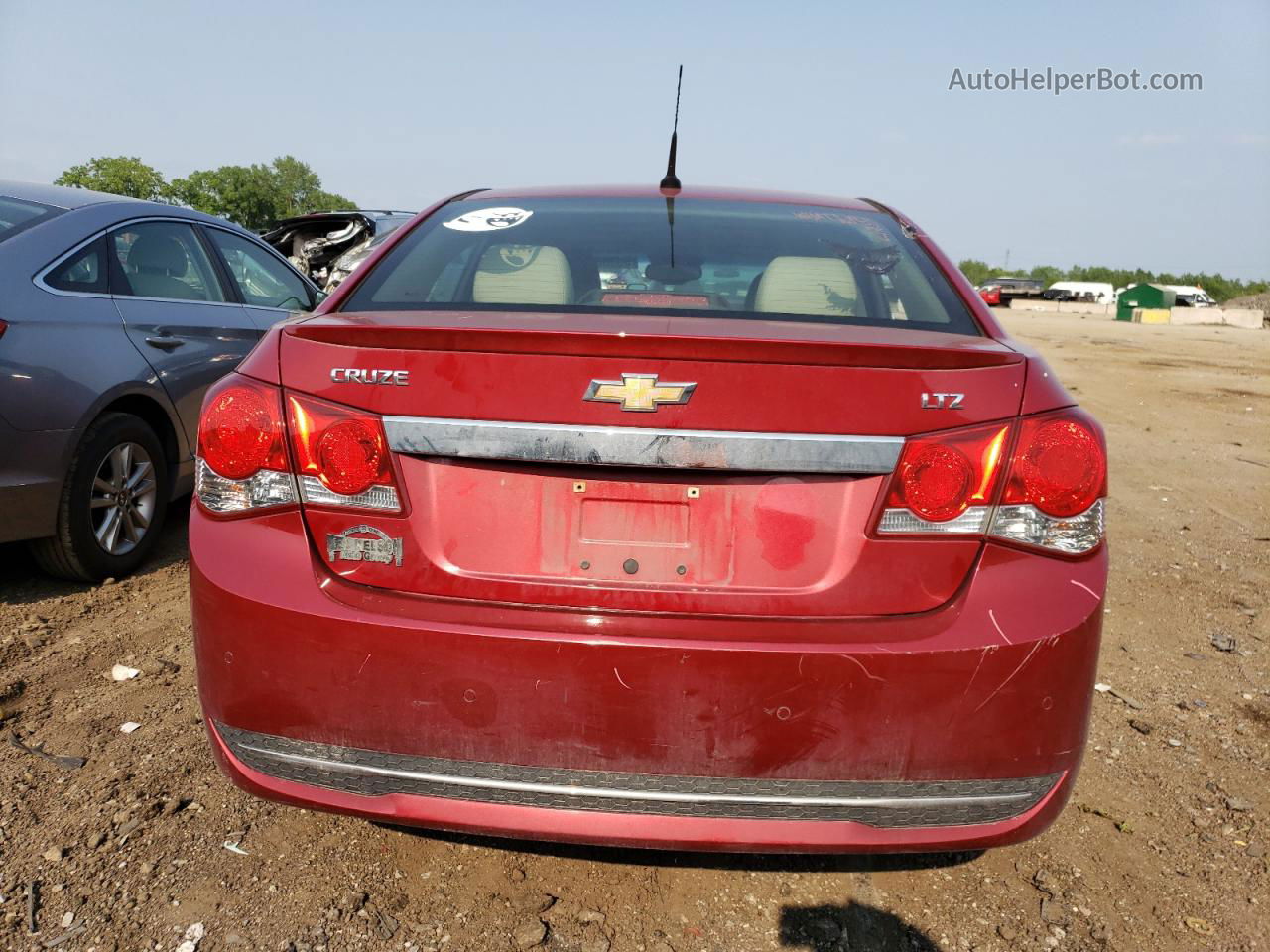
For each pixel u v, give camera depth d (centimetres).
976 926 222
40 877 223
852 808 183
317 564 187
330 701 184
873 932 219
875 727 178
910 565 182
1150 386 1371
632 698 178
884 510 181
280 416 188
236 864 231
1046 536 185
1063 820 265
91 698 305
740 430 178
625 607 182
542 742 181
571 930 216
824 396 178
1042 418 184
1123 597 450
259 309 501
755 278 241
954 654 177
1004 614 180
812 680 176
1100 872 243
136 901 217
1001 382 184
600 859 240
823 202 302
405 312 213
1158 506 633
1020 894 234
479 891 227
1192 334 3209
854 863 244
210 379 447
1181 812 271
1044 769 186
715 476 182
